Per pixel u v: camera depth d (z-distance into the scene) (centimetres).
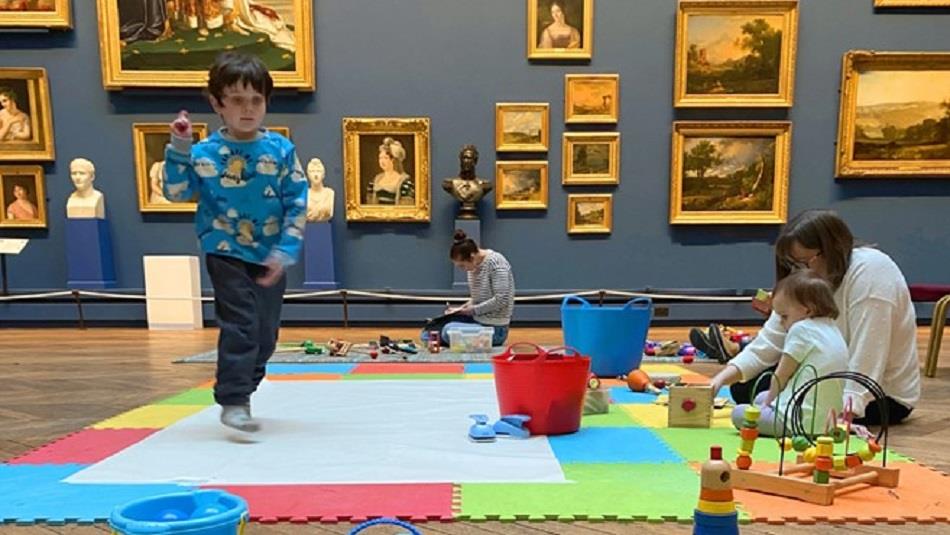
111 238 496
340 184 498
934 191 493
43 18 474
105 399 221
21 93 484
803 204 495
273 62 482
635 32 488
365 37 491
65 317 472
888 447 159
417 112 495
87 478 133
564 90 491
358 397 214
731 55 480
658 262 502
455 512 114
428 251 502
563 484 128
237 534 78
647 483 129
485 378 252
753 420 129
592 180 494
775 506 117
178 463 143
